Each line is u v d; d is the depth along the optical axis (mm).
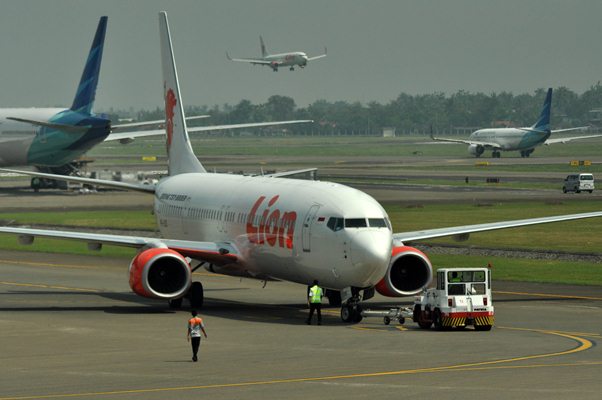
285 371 122375
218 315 182750
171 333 158625
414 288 178625
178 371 123062
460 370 121875
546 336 153500
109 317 179750
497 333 157125
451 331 160125
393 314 168000
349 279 164375
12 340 151500
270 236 180500
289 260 175375
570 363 127062
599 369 122312
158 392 109500
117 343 148000
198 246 190125
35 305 198375
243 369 124188
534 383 112812
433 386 111375
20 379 118125
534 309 188000
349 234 163250
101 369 125000
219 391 109688
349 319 171125
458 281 161750
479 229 196750
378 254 161500
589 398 104250
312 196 176375
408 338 151125
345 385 112438
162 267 185500
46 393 109375
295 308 193625
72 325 168750
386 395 106625
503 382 113500
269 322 172000
